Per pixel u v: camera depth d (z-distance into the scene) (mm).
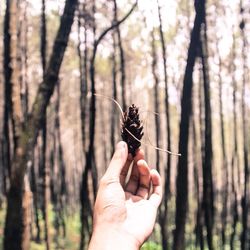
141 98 15391
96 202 1501
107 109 17750
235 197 11961
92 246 1420
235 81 11273
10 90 4555
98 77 14234
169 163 7160
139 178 1666
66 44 4395
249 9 9195
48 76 4363
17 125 4383
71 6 4418
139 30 11555
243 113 11070
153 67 10047
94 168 10070
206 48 7016
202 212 8531
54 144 15148
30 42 12578
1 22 12414
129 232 1438
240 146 22672
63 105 19719
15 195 4277
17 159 4289
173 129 18562
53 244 13914
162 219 10234
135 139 1604
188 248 13602
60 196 14906
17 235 4289
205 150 6648
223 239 12070
